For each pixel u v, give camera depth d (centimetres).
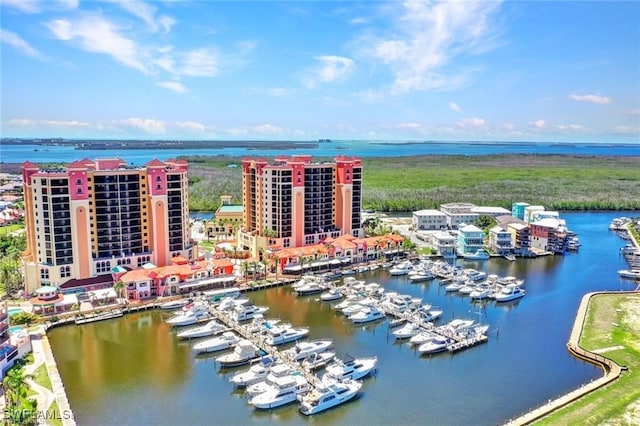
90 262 13450
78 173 12988
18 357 9306
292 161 17438
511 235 19188
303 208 17438
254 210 17862
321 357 9706
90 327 11362
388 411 8019
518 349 10425
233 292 13662
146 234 14562
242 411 7994
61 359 9750
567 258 18450
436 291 14438
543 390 8700
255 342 10450
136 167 14988
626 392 8219
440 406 8156
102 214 13712
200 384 8838
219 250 17200
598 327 11250
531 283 15300
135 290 12888
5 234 18750
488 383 8944
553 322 11994
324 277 15225
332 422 7719
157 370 9350
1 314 8906
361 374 9112
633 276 15788
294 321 11944
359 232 19112
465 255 18112
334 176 18325
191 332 10825
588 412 7594
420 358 9988
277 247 16488
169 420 7681
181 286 13488
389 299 13012
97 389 8594
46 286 12456
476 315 12462
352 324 11812
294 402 8262
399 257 17800
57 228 12838
